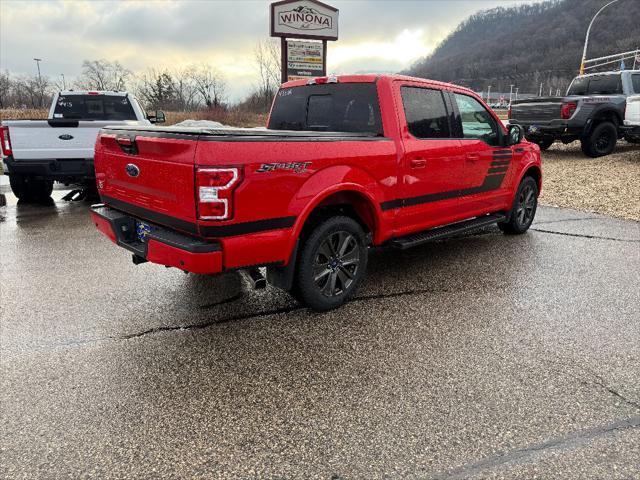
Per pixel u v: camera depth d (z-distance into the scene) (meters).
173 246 3.21
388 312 3.96
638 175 9.94
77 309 3.99
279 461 2.30
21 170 7.34
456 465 2.27
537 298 4.24
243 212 3.15
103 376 3.01
